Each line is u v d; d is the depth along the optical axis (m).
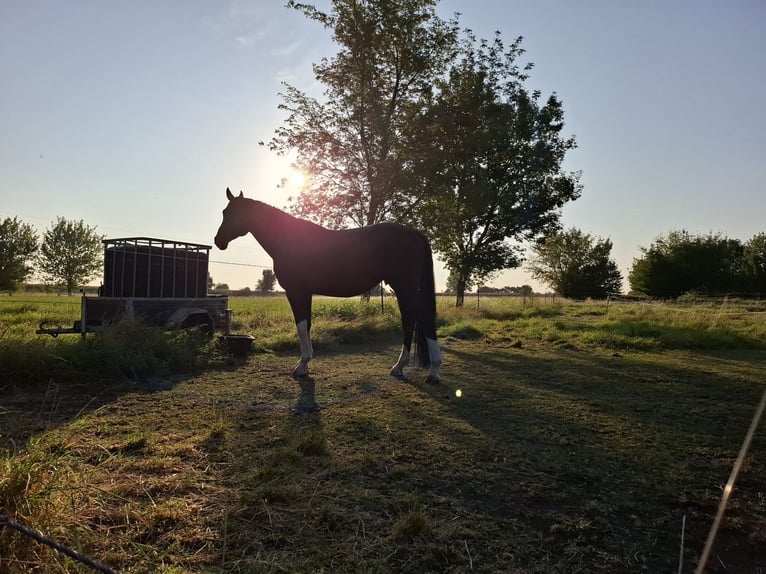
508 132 20.94
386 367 7.40
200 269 8.91
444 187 17.72
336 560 2.13
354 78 17.34
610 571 2.14
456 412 4.74
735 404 5.27
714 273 36.66
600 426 4.35
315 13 16.88
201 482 2.94
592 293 39.56
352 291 6.64
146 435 3.73
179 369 6.68
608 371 7.30
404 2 16.94
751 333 12.12
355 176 17.03
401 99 18.06
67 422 4.06
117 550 2.12
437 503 2.73
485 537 2.38
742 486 3.07
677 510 2.73
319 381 6.18
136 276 7.83
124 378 5.93
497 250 23.64
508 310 20.94
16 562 1.80
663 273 37.88
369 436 3.92
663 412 4.88
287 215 6.75
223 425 3.94
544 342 11.23
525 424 4.37
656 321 14.86
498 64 19.72
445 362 8.10
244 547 2.21
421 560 2.15
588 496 2.89
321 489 2.88
